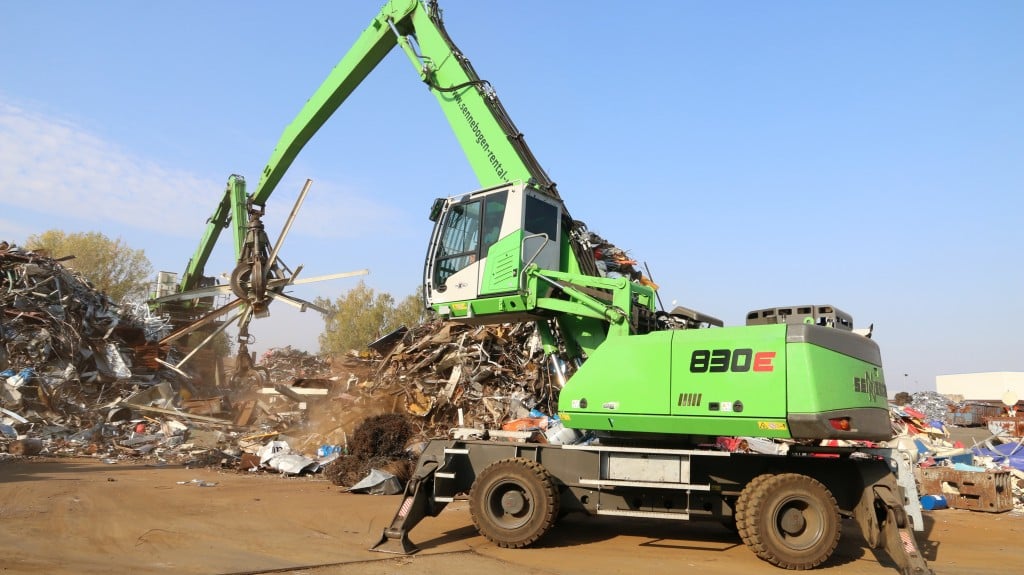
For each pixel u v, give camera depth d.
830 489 8.27
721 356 7.99
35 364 22.50
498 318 9.87
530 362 19.27
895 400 48.97
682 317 9.66
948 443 17.83
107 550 7.48
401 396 19.09
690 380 8.07
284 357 46.44
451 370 20.05
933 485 12.96
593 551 8.25
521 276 9.16
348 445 14.61
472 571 6.98
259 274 18.25
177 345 29.52
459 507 11.10
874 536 7.68
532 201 9.57
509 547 8.27
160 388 24.05
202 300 29.75
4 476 13.31
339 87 15.71
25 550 7.24
